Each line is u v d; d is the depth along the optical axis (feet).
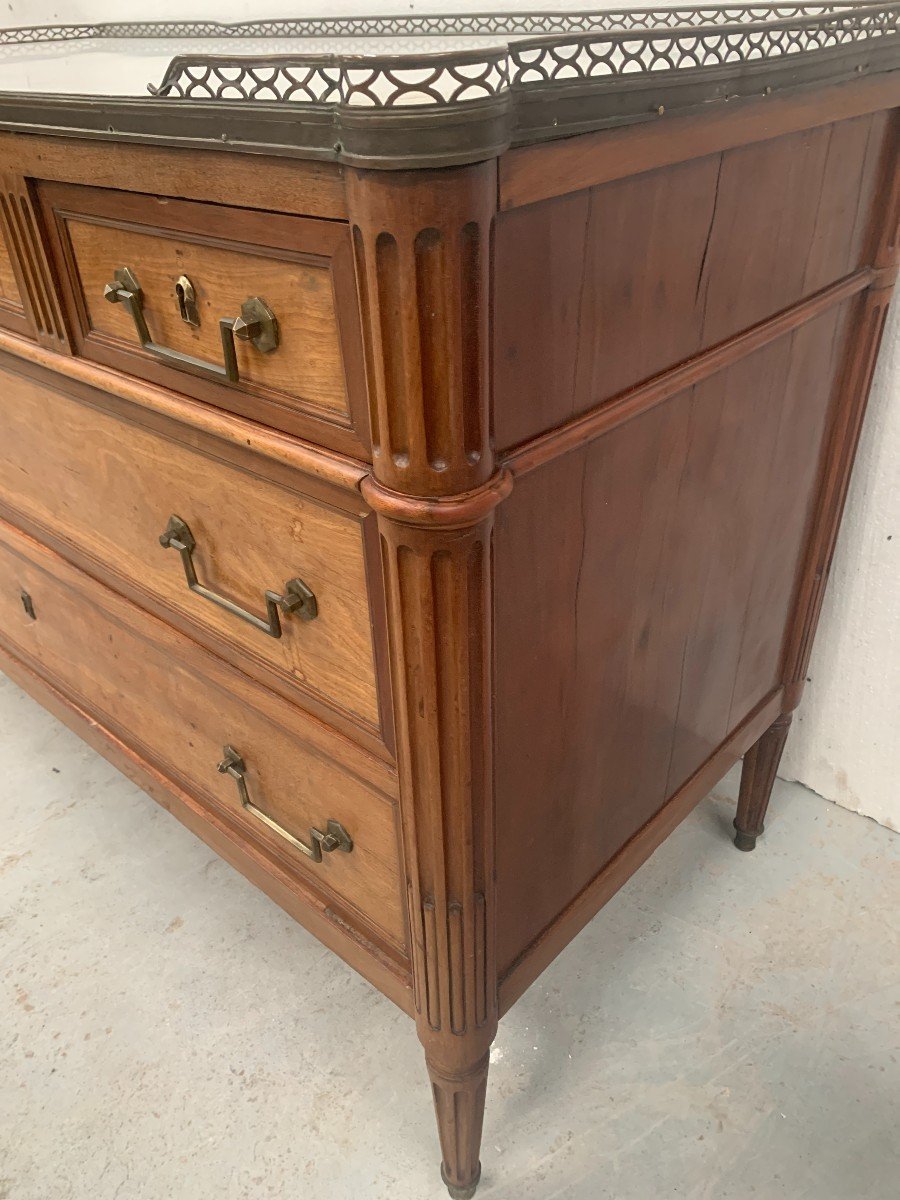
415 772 1.99
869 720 3.91
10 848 4.10
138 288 2.02
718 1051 3.19
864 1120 2.97
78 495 2.83
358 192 1.34
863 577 3.65
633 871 3.13
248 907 3.82
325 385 1.71
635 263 1.84
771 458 2.80
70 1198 2.85
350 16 3.36
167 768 3.36
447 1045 2.43
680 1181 2.83
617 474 2.11
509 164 1.40
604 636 2.36
